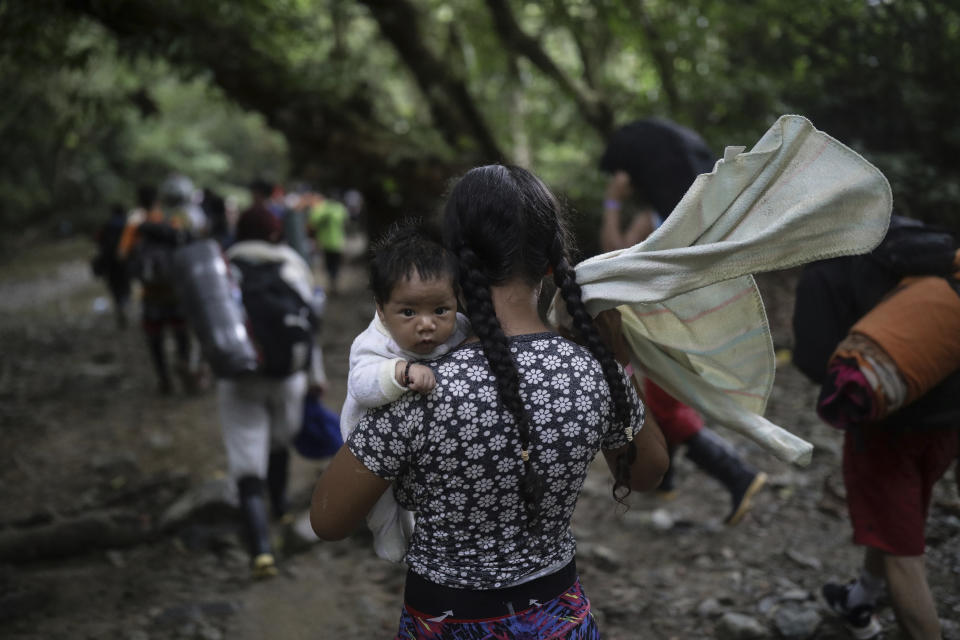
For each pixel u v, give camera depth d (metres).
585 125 11.96
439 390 1.64
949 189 6.10
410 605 1.78
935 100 6.29
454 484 1.67
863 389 2.48
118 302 11.33
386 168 10.14
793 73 7.31
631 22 9.09
